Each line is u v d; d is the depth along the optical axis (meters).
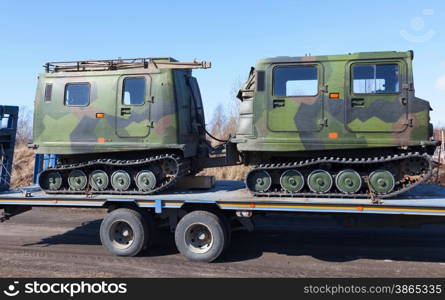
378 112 6.25
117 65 7.43
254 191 6.68
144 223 6.79
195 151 7.95
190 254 6.51
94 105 7.23
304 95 6.54
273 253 7.15
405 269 6.22
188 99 7.87
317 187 6.37
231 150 7.50
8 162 8.49
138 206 6.70
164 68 7.12
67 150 7.24
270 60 6.71
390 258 6.83
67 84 7.38
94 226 9.65
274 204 6.16
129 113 7.13
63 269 6.19
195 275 5.89
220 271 6.08
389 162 6.26
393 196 6.29
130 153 7.41
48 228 9.41
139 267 6.29
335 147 6.37
